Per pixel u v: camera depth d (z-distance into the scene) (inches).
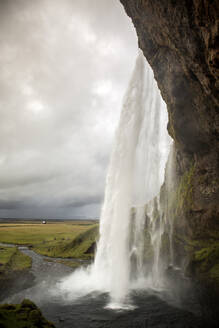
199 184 1396.4
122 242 1224.2
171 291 1114.1
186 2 735.7
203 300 955.3
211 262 1147.3
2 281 1328.7
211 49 690.2
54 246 2664.9
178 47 939.3
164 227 1736.0
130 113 1413.6
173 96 1258.0
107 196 1369.3
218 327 743.1
